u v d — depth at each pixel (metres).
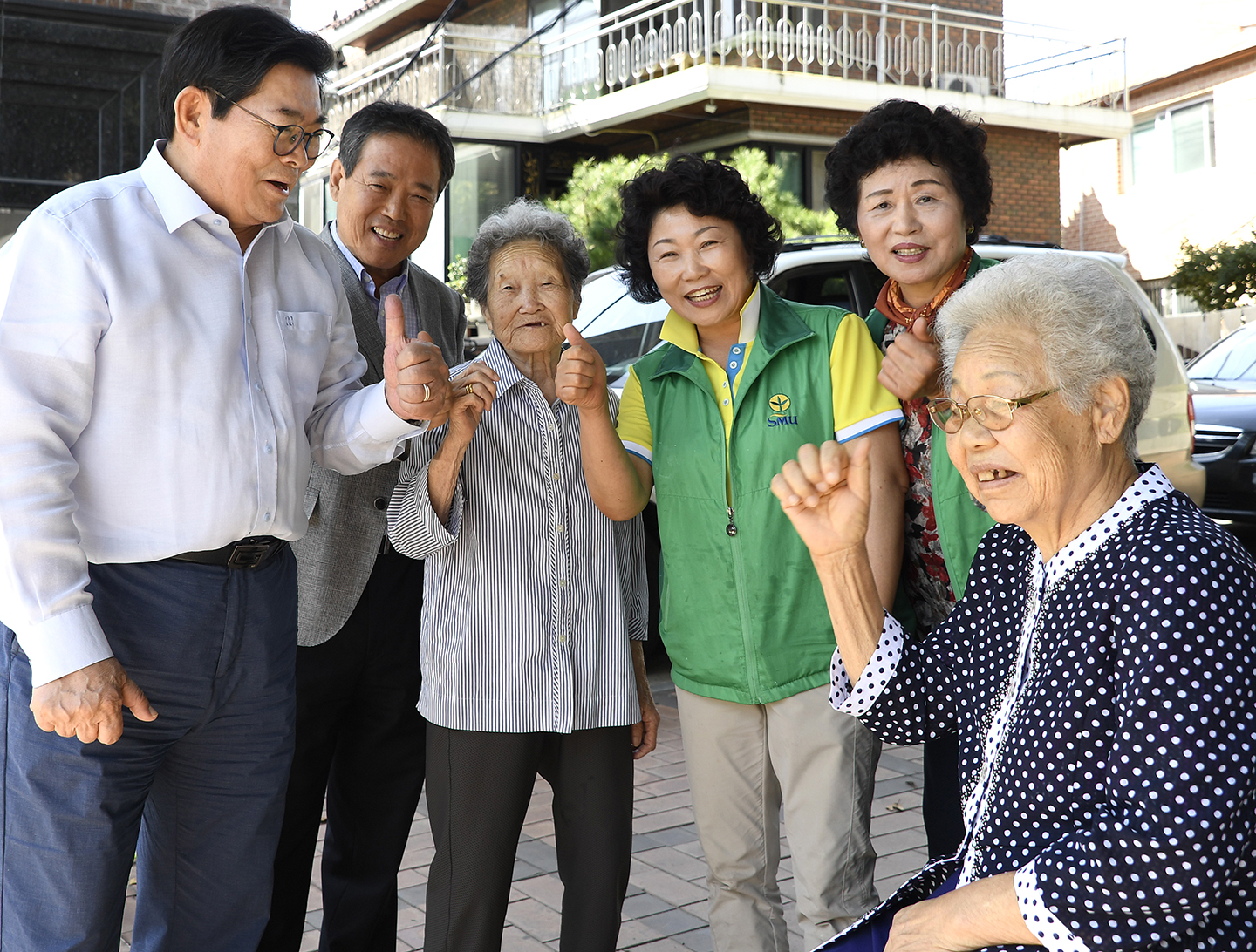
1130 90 19.83
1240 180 18.12
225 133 1.86
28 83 5.50
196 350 1.88
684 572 2.36
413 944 2.93
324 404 2.27
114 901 1.91
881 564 2.24
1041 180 15.29
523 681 2.24
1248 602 1.34
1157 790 1.30
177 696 1.92
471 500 2.28
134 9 5.62
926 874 1.69
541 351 2.34
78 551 1.75
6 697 1.82
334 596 2.56
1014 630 1.66
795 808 2.29
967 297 1.54
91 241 1.79
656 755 4.46
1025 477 1.48
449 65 14.42
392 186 2.69
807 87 13.10
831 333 2.33
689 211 2.28
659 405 2.42
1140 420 1.50
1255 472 7.59
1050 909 1.33
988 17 14.80
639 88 13.24
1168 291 19.33
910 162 2.29
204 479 1.89
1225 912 1.34
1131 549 1.40
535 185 14.74
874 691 1.75
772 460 2.26
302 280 2.15
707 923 3.05
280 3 5.99
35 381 1.73
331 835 2.78
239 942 2.14
